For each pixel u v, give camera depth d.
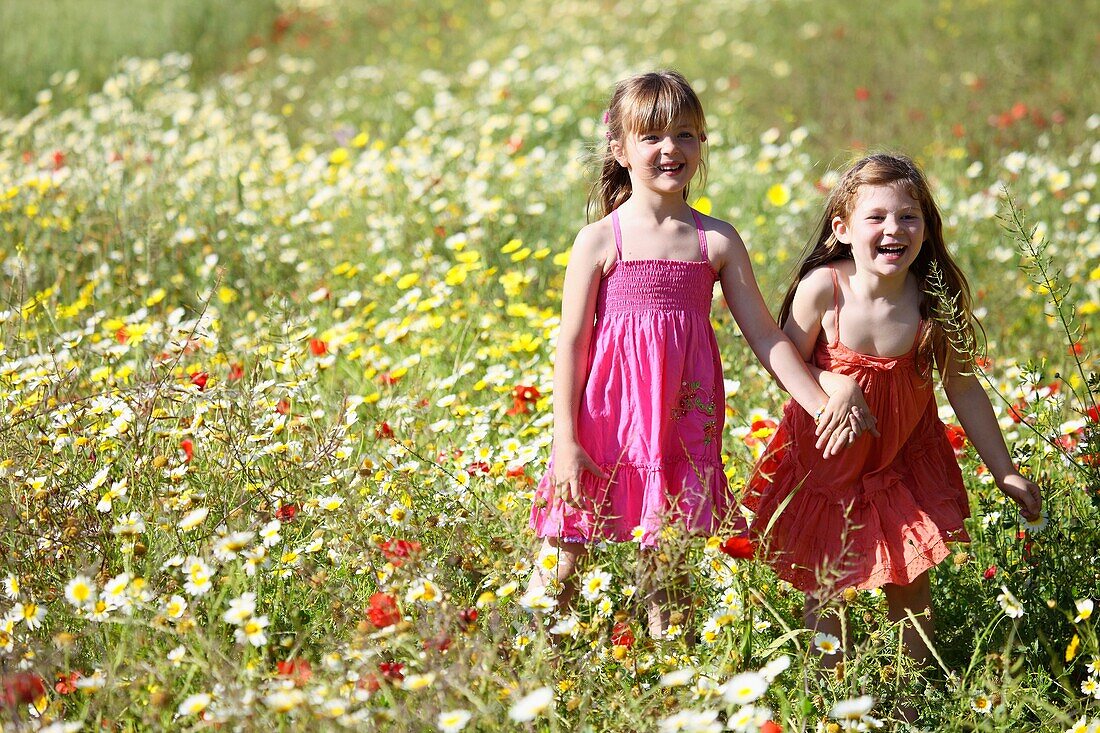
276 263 9.77
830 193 5.07
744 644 4.34
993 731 4.12
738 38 21.23
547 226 10.26
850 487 4.87
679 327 4.81
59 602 4.42
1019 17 19.86
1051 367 8.10
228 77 20.47
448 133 15.21
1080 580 4.91
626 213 4.95
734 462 5.91
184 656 4.01
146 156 12.55
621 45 20.72
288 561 4.57
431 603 4.16
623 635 4.24
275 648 4.26
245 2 26.08
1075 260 9.73
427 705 3.64
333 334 7.69
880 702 4.27
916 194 4.80
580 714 3.86
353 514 4.70
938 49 19.22
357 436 6.27
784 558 4.95
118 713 3.79
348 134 13.70
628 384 4.80
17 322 7.41
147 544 4.74
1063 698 4.61
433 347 7.55
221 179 11.73
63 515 4.88
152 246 9.43
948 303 4.72
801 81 18.38
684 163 4.83
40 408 5.60
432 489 5.39
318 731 3.56
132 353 7.43
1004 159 13.13
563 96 16.70
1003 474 4.99
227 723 3.66
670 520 4.43
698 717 3.59
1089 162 12.72
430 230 9.89
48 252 9.82
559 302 8.77
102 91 19.16
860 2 22.44
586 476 4.80
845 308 4.89
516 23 23.23
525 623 4.29
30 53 20.81
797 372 4.80
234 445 5.34
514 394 6.50
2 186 11.64
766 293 8.95
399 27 24.00
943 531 4.83
